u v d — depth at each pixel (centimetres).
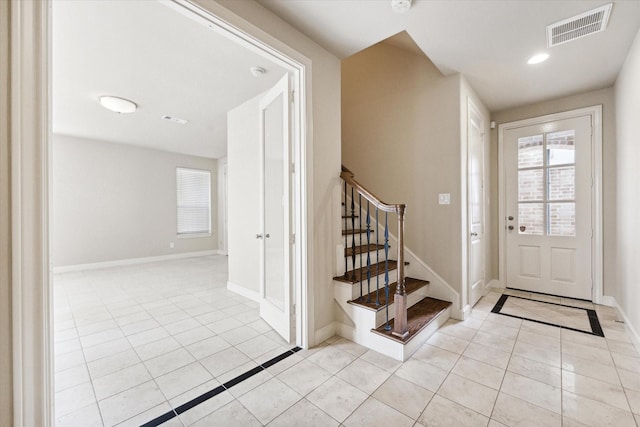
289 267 228
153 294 374
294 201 226
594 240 319
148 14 198
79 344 232
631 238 240
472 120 312
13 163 96
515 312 294
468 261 291
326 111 235
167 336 247
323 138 232
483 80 292
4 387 96
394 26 204
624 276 262
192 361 205
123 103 348
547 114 347
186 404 159
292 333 230
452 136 279
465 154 285
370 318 220
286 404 158
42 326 102
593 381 176
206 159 727
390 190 324
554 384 174
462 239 275
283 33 196
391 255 323
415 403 158
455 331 249
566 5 183
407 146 311
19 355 97
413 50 303
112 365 200
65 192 522
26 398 99
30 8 99
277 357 209
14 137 96
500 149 382
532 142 358
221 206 737
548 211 349
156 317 292
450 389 170
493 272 389
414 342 214
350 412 151
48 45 104
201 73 286
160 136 527
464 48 233
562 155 338
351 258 273
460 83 274
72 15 198
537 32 212
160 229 646
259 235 282
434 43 226
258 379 182
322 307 233
